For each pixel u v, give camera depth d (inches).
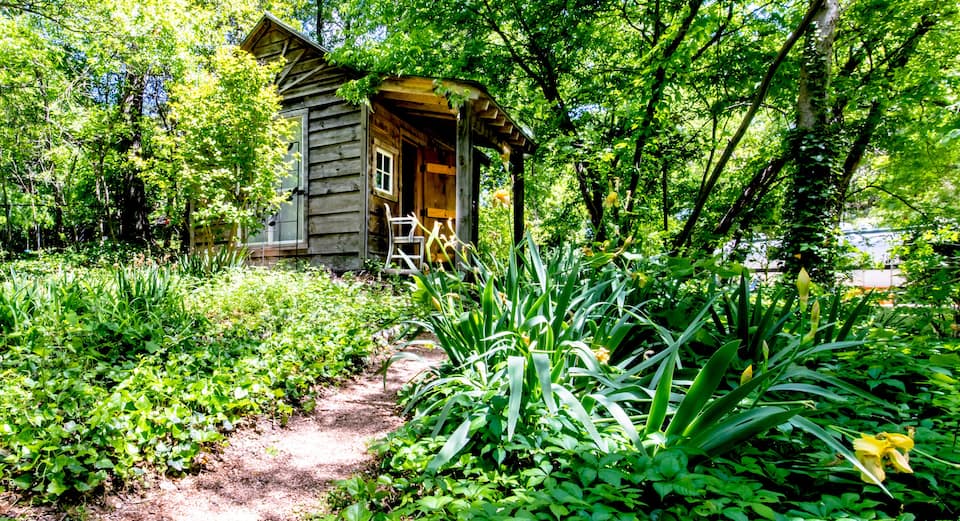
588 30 336.2
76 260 379.6
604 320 107.7
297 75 335.0
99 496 78.3
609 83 352.2
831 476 64.9
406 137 355.3
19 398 93.8
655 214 346.9
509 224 122.8
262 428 111.2
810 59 230.8
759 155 373.4
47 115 464.1
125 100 494.0
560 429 75.4
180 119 284.7
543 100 346.0
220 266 277.6
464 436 73.7
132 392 104.7
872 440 48.6
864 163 408.8
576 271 106.7
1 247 529.3
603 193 314.0
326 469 93.2
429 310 130.9
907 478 66.4
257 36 347.3
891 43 350.6
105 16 391.2
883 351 100.0
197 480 88.5
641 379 92.6
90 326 137.2
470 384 93.2
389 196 332.5
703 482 55.9
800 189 225.9
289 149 331.9
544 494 58.1
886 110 324.2
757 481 64.1
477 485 67.6
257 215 291.1
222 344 151.8
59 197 548.7
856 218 471.8
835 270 227.6
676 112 390.0
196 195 283.7
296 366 141.4
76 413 92.5
